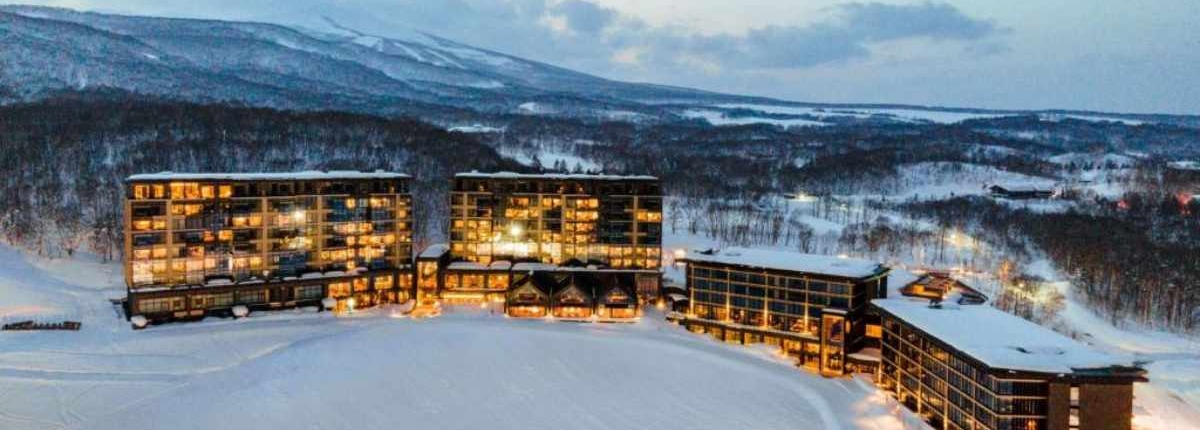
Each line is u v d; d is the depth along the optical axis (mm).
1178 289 144875
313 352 101375
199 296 117562
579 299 121812
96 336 107938
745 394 92125
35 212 158000
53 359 98875
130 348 103938
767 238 190375
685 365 100438
